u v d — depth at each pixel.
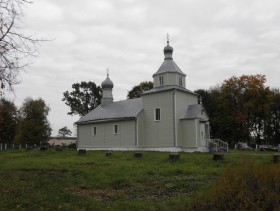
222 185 7.11
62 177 16.56
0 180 15.29
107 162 23.89
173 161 24.17
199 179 15.88
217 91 75.56
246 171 7.36
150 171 18.33
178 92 40.50
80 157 29.09
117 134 45.03
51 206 10.40
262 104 63.78
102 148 47.16
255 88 62.41
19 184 14.15
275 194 6.71
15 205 10.58
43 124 84.12
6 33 10.91
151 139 41.81
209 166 21.36
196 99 44.00
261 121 74.25
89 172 18.11
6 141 83.69
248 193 6.74
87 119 50.38
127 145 43.31
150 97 42.62
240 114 63.19
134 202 11.13
